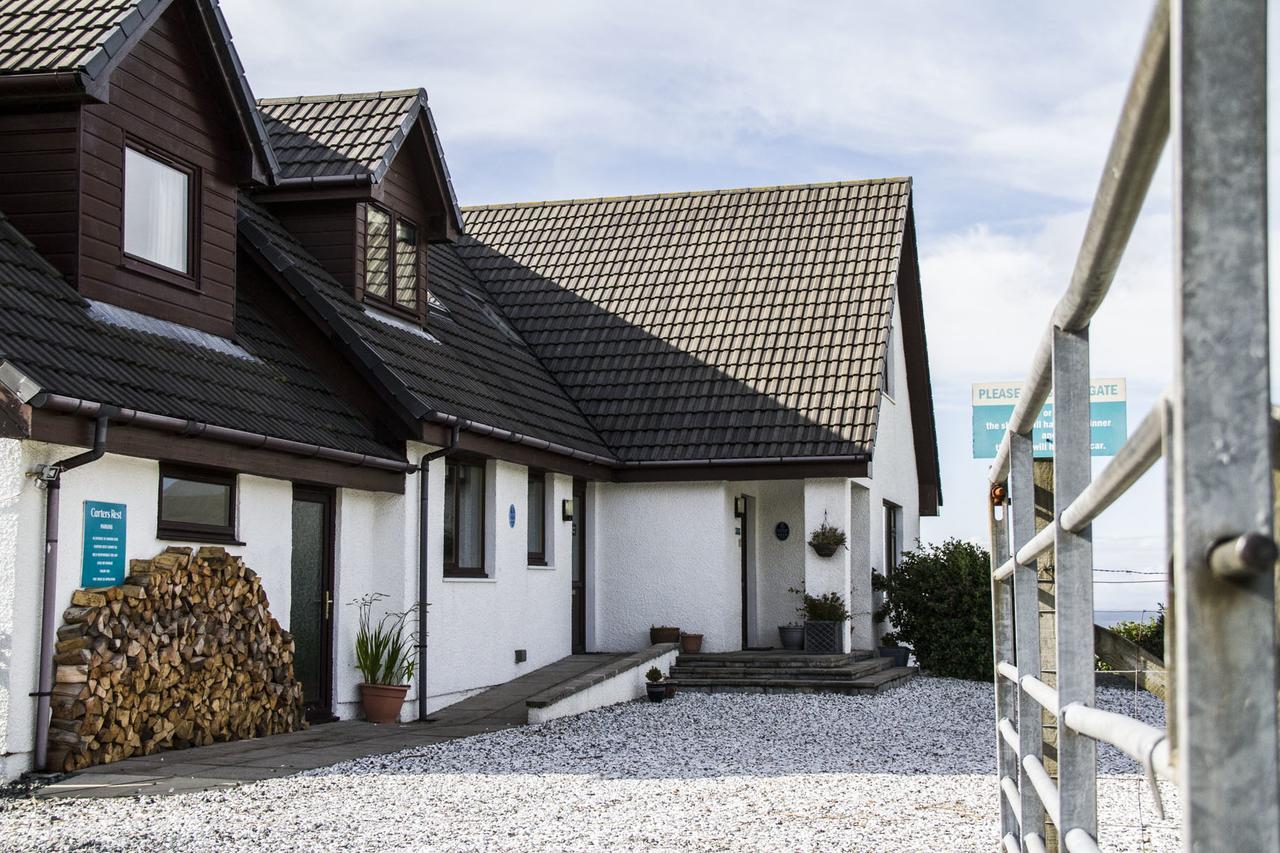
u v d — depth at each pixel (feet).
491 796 30.37
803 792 31.55
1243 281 4.40
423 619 48.39
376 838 25.36
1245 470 4.41
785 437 64.64
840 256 73.31
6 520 31.35
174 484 37.83
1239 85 4.37
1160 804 5.65
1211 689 4.42
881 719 49.65
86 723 32.35
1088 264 6.79
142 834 25.34
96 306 37.35
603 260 76.95
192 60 42.68
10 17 38.50
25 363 30.94
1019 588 14.12
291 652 42.01
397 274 55.21
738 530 69.97
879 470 73.05
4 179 37.40
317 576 45.50
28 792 29.66
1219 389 4.42
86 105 37.37
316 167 50.67
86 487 33.60
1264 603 4.38
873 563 71.05
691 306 72.84
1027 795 14.29
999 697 18.49
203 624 37.52
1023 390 11.71
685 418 67.10
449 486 52.95
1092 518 8.39
